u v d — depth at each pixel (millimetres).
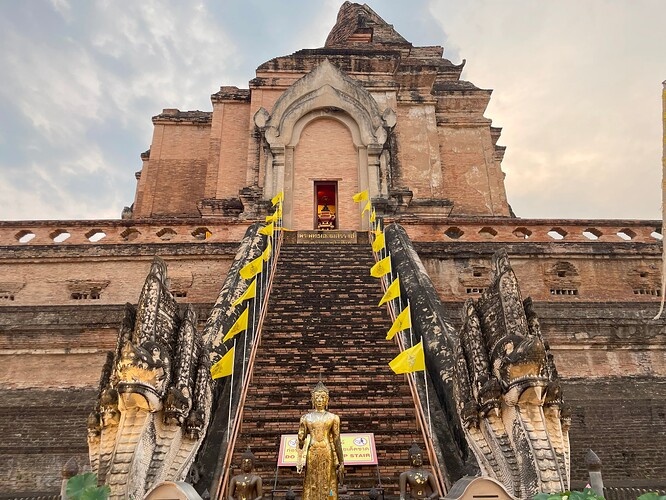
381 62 28344
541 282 17953
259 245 17344
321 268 17547
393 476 9617
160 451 7137
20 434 13406
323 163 24188
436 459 9133
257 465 9664
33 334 15117
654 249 18234
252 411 10906
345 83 25266
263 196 23375
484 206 28766
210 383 8289
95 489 4867
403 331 13219
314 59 28469
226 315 12789
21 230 18766
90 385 14711
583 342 15234
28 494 11211
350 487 9422
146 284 7859
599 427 13367
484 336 8047
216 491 8367
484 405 7430
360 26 32594
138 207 30453
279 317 14453
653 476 12484
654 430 13359
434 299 13742
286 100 24969
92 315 15734
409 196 24141
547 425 7266
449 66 33188
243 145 28109
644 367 15195
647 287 17922
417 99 28656
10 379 14812
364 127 24484
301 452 7613
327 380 11906
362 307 14969
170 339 7902
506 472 7078
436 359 11172
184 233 19266
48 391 14609
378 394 11461
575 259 18266
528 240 19219
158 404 7168
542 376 7176
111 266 18016
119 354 7492
